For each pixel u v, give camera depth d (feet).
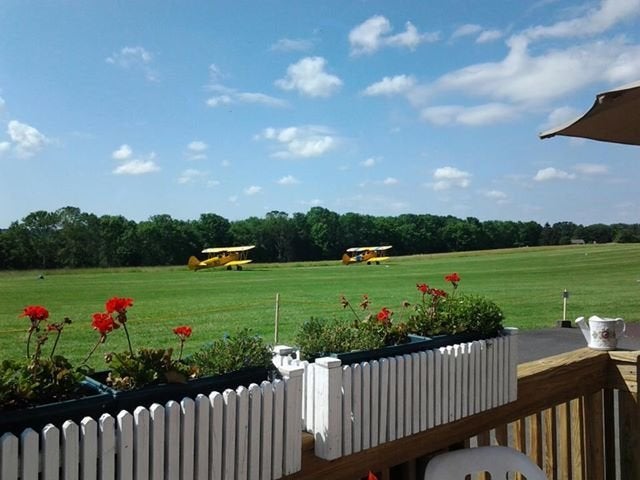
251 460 6.67
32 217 194.18
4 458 4.88
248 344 7.39
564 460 11.57
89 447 5.38
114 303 7.06
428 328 10.00
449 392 9.36
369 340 8.87
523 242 343.26
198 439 6.20
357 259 252.62
